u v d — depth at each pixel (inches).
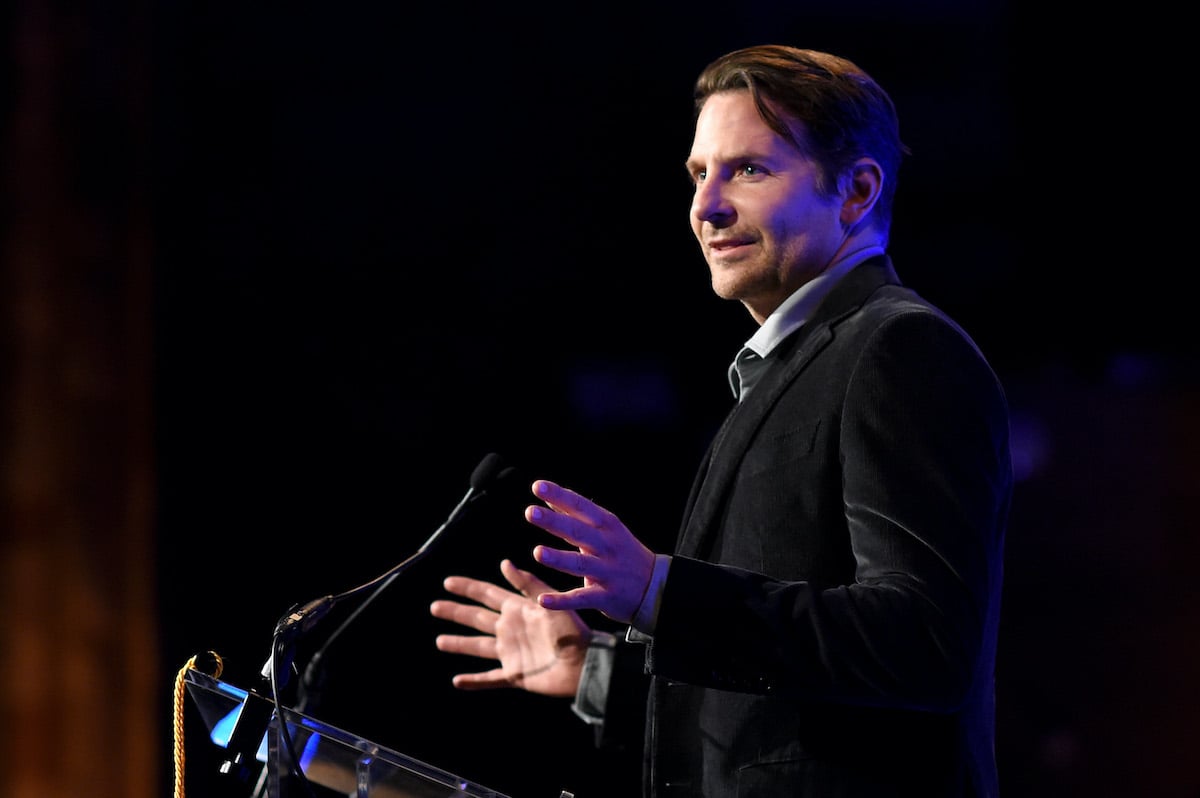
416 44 560.1
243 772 169.6
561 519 166.6
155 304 513.3
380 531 552.1
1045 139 550.6
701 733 198.4
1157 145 538.3
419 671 545.3
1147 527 548.7
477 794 167.8
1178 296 542.9
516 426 566.9
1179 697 540.4
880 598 165.9
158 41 510.3
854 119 212.8
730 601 168.6
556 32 561.9
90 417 492.4
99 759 488.7
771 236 210.8
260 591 534.3
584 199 569.0
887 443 177.8
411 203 563.5
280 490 543.5
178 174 522.3
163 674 506.0
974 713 193.9
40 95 481.4
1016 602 561.0
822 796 182.4
